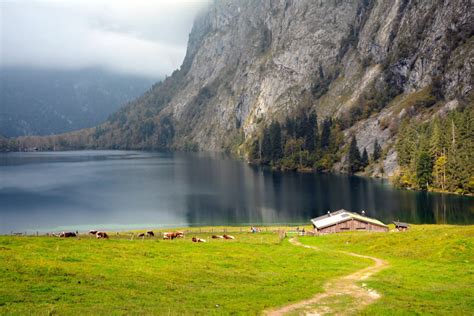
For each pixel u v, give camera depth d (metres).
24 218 140.12
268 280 42.75
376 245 66.38
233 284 40.12
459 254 53.78
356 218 100.69
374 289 39.50
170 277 40.66
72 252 48.47
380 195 174.12
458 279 43.50
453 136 187.75
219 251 58.97
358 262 55.38
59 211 151.50
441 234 64.88
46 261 41.88
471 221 125.44
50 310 28.66
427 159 184.50
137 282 37.66
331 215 111.88
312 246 76.19
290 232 101.75
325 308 33.44
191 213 146.50
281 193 185.50
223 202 166.25
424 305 34.16
